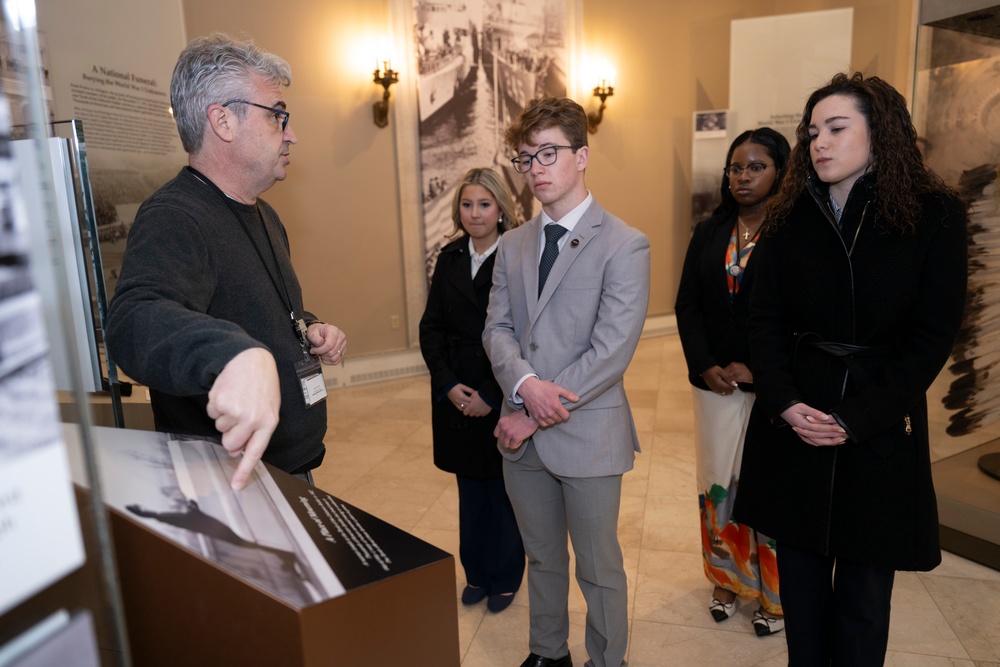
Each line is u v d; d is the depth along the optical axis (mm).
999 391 2518
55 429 356
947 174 2557
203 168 1231
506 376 1700
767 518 1569
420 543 619
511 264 1836
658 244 7449
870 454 1438
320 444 1357
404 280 6031
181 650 544
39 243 379
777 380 1527
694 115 6648
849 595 1510
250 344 746
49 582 358
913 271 1397
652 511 3039
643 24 7074
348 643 515
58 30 2500
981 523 2574
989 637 2037
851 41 6062
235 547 541
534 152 1641
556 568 1853
